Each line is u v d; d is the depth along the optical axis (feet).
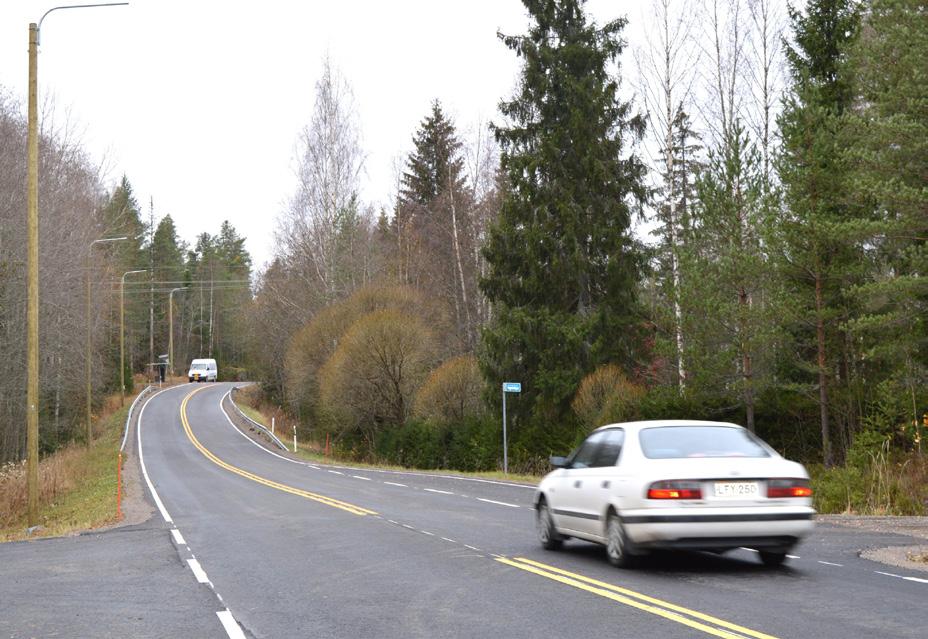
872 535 45.16
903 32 71.97
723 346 92.53
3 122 131.64
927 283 70.95
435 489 84.64
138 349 398.01
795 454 98.53
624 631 23.79
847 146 84.89
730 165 89.15
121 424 224.12
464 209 187.83
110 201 231.71
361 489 86.69
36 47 67.51
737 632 23.31
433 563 37.11
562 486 39.24
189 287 456.45
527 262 125.90
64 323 150.82
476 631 24.31
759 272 86.02
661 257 138.51
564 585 31.07
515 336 124.67
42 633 25.67
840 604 26.89
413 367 164.45
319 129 175.73
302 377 190.60
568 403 122.93
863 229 73.67
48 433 182.91
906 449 81.87
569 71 128.77
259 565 38.17
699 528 31.55
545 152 125.08
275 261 246.47
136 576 36.01
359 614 27.09
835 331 89.51
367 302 180.34
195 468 131.75
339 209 176.55
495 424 131.34
